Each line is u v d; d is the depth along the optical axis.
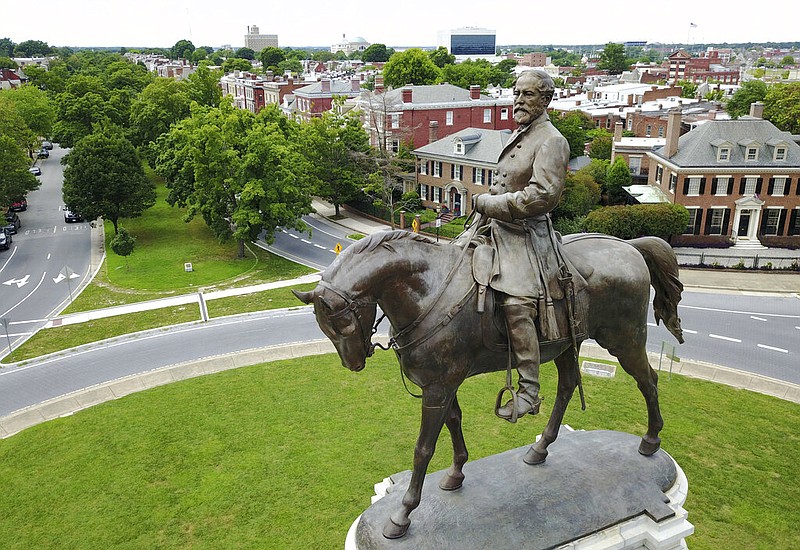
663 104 88.62
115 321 33.31
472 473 12.39
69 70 166.75
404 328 9.93
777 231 48.94
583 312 10.81
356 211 61.16
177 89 76.62
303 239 51.50
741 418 21.22
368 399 22.94
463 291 9.89
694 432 20.22
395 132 68.00
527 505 11.31
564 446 13.28
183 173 47.25
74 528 16.31
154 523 16.39
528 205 9.60
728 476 17.70
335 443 19.95
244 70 172.25
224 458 19.28
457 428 11.52
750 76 187.12
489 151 55.31
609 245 11.53
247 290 38.25
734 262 43.41
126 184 48.66
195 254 46.69
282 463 18.92
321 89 88.19
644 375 12.16
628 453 12.87
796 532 15.38
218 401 23.09
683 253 46.03
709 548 14.81
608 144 72.44
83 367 27.28
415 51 102.25
